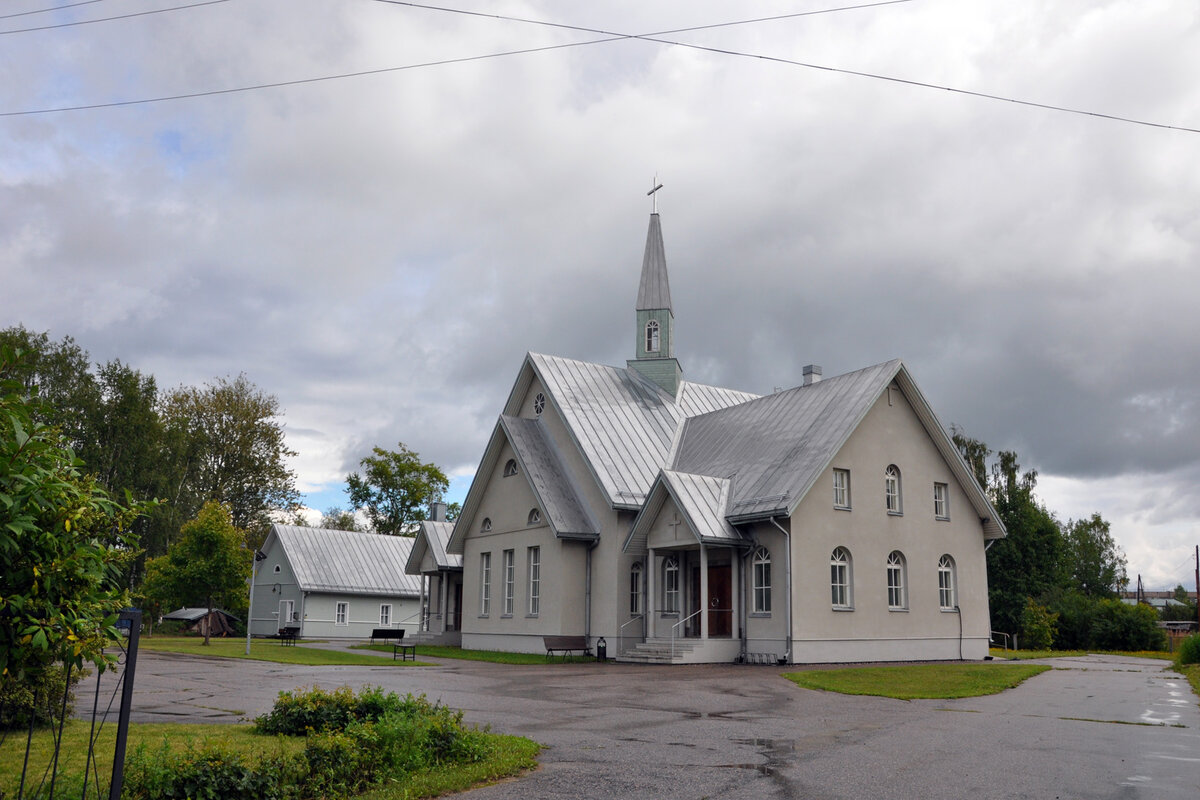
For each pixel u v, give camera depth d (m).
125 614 7.00
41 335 57.47
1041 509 64.25
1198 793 9.80
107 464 56.78
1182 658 29.53
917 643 32.38
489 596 39.06
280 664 27.44
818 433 31.66
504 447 38.94
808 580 29.56
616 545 33.66
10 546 6.03
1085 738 13.52
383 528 75.88
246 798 8.86
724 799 9.46
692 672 25.36
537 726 14.42
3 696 11.29
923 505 33.69
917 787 10.05
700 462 35.62
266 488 71.25
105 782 8.44
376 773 10.06
